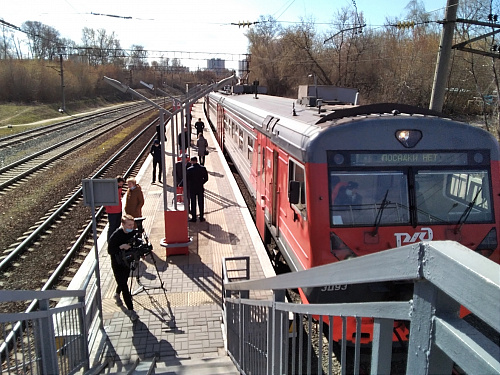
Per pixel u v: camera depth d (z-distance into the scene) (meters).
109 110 56.34
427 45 30.19
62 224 11.56
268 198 8.74
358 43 35.81
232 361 5.37
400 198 5.50
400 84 30.02
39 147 23.98
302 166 5.79
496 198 5.57
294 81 45.75
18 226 11.27
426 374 1.21
